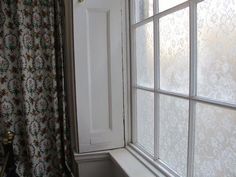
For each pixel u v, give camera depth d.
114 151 1.56
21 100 1.53
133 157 1.44
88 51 1.49
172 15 1.06
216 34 0.81
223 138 0.80
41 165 1.59
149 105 1.35
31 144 1.53
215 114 0.83
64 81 1.62
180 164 1.06
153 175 1.19
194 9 0.90
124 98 1.58
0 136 1.52
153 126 1.31
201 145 0.91
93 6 1.46
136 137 1.57
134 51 1.52
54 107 1.57
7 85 1.51
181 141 1.04
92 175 1.58
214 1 0.81
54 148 1.63
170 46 1.09
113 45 1.52
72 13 1.46
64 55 1.61
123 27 1.53
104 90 1.54
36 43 1.52
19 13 1.46
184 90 1.00
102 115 1.56
